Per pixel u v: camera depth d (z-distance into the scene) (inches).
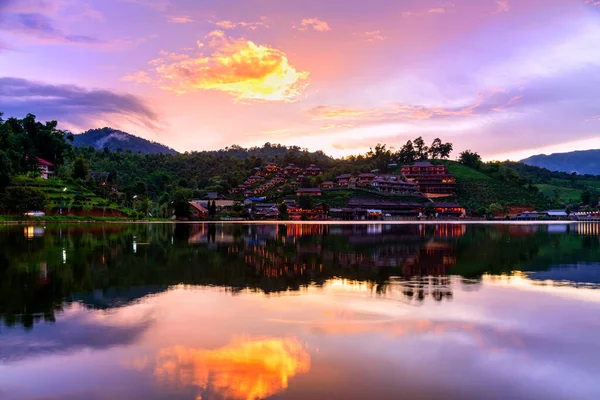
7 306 792.9
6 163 4212.6
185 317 729.6
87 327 669.9
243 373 508.7
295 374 507.8
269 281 1058.1
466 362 548.4
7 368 517.0
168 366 526.3
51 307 787.4
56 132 6530.5
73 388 468.1
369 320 718.5
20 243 1902.1
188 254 1577.3
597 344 613.6
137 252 1619.1
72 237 2284.7
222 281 1053.8
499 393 468.4
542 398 458.6
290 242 2165.4
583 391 475.2
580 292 936.9
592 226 4640.8
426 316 743.7
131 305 806.5
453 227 4205.2
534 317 741.9
